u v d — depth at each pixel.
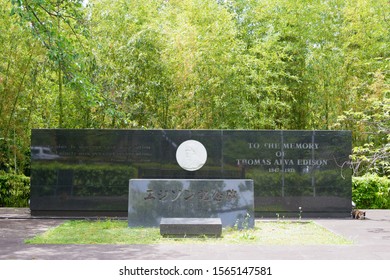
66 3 10.08
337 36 15.20
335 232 8.48
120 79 12.91
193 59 13.07
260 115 14.62
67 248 6.88
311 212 10.84
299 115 15.80
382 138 13.48
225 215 9.13
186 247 7.00
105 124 13.53
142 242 7.39
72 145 10.87
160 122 13.75
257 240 7.61
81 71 10.69
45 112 14.25
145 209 9.13
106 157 10.87
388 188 11.75
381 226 9.28
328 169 10.95
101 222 9.78
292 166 10.95
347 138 10.99
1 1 11.80
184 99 13.53
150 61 12.94
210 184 9.21
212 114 13.91
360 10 14.17
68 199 10.73
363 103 13.93
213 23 13.52
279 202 10.85
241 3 16.61
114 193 10.78
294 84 15.34
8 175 12.60
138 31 13.41
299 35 15.23
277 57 14.41
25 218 10.37
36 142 10.85
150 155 10.92
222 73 13.55
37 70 12.80
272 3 15.34
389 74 14.20
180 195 9.18
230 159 10.96
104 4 13.04
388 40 14.70
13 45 12.27
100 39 12.70
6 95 12.55
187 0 14.70
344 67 14.59
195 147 10.98
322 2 15.24
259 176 10.93
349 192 10.88
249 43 15.88
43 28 9.41
